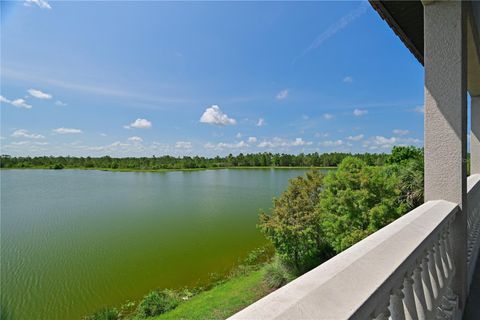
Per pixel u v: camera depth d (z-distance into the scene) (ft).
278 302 1.31
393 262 1.97
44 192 139.95
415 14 5.78
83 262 52.19
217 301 34.53
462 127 4.17
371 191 38.78
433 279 3.16
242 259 50.90
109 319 33.63
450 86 4.23
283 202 47.29
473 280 5.81
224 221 80.18
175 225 77.00
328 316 1.24
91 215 91.25
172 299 36.76
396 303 2.04
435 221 3.29
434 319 2.99
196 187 152.05
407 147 48.39
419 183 36.55
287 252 42.14
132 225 78.07
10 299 39.27
